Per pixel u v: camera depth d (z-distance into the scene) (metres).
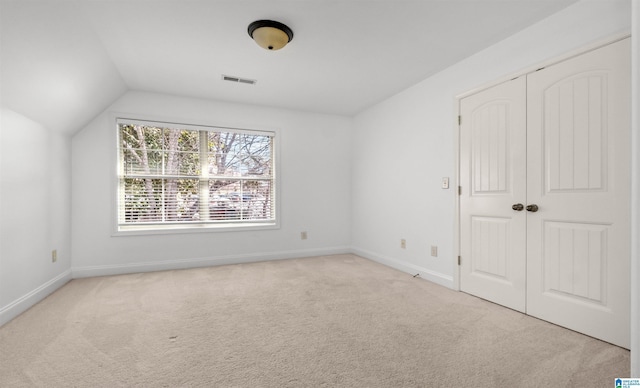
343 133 4.55
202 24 2.16
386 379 1.43
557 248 2.02
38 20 1.76
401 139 3.54
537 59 2.14
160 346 1.75
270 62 2.79
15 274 2.21
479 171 2.57
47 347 1.73
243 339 1.83
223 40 2.39
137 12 2.00
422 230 3.21
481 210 2.55
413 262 3.33
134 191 3.49
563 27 1.98
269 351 1.69
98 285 2.93
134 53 2.58
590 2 1.85
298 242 4.28
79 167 3.22
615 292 1.74
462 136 2.74
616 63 1.73
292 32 2.27
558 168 2.01
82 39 2.19
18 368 1.52
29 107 2.31
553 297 2.04
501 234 2.38
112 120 3.35
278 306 2.38
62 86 2.42
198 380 1.42
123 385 1.39
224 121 3.87
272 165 4.20
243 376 1.46
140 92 3.48
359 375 1.46
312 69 2.94
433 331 1.94
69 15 1.91
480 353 1.66
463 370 1.50
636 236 0.83
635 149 0.83
